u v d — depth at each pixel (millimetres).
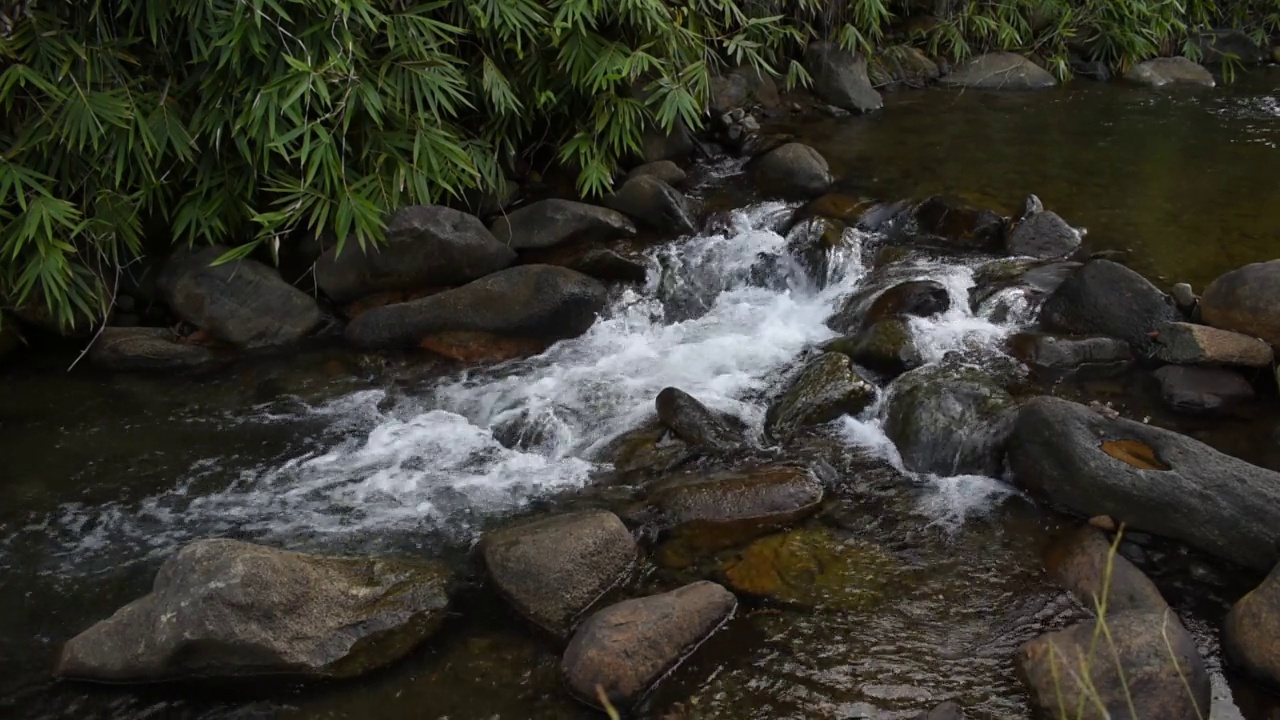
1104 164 6891
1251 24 10055
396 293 5422
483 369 5035
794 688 3086
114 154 5031
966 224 5863
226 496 4086
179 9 4820
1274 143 7250
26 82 4871
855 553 3666
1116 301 4887
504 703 3074
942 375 4438
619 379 4902
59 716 3070
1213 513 3484
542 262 5672
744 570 3600
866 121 7867
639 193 5988
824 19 8281
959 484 4023
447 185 5473
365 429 4566
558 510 3979
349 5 4883
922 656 3189
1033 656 3045
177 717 3064
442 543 3801
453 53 5855
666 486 4020
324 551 3738
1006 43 9141
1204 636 3203
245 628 3111
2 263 4910
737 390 4785
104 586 3594
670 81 6344
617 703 3029
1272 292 4512
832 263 5605
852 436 4355
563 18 5867
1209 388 4434
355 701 3100
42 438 4469
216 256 5258
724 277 5727
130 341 5043
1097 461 3715
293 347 5215
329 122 5270
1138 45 9141
